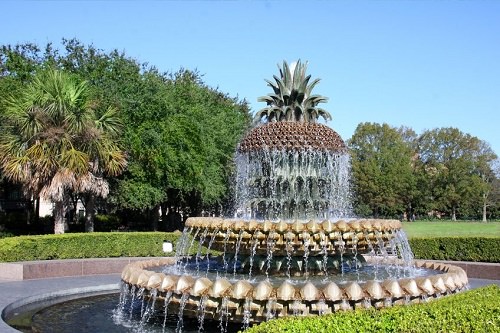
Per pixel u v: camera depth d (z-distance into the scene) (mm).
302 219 10039
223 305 7539
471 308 6340
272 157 10039
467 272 15352
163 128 24266
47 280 13656
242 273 9383
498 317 6031
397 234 9922
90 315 9680
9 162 17734
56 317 9547
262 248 8938
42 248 15273
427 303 6773
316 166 10086
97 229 30656
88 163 18281
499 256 15914
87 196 23234
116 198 25531
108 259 15562
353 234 8992
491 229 39656
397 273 10109
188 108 27188
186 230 10117
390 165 57344
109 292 12648
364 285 7664
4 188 28547
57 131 17516
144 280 8578
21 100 18312
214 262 11078
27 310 10320
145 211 32875
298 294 7371
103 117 19828
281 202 10062
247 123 37219
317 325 5605
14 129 18578
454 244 16688
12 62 25797
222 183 30250
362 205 57906
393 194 56781
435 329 5676
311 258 9211
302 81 10531
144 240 17250
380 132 59875
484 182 61375
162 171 24625
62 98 17766
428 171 62625
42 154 17203
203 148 26125
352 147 60812
